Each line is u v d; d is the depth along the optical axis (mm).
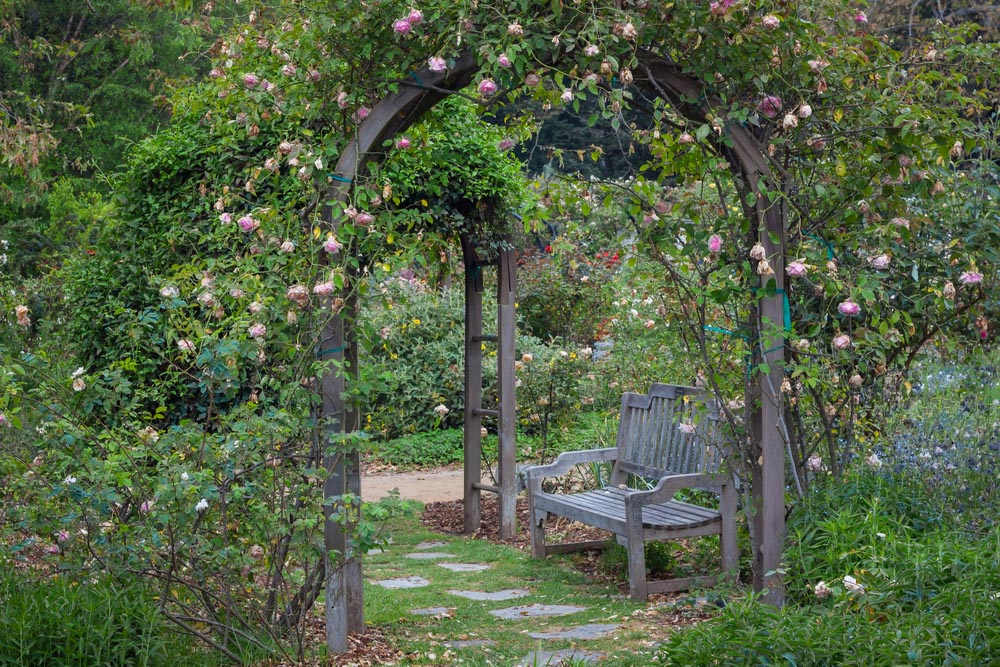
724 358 5105
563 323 13148
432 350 12109
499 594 5414
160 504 3637
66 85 19641
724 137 4242
